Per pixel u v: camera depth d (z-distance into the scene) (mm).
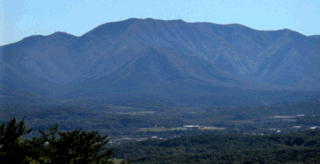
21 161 77938
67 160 83750
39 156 81188
